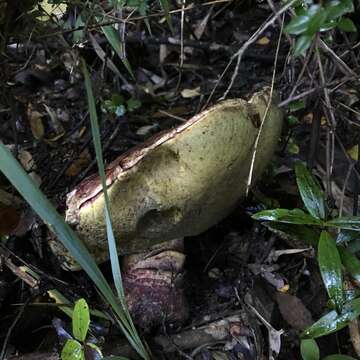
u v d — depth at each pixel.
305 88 0.48
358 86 0.44
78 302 0.35
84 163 0.56
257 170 0.40
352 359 0.38
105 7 0.49
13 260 0.45
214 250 0.50
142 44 0.71
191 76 0.71
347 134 0.55
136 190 0.35
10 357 0.41
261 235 0.50
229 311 0.45
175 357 0.43
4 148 0.30
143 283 0.44
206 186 0.35
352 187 0.52
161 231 0.40
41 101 0.65
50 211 0.31
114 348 0.41
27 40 0.43
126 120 0.62
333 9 0.25
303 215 0.37
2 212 0.47
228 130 0.33
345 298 0.36
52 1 0.41
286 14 0.42
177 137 0.33
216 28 0.75
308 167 0.50
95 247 0.40
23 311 0.42
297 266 0.48
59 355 0.41
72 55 0.50
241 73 0.68
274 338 0.42
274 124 0.37
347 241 0.40
